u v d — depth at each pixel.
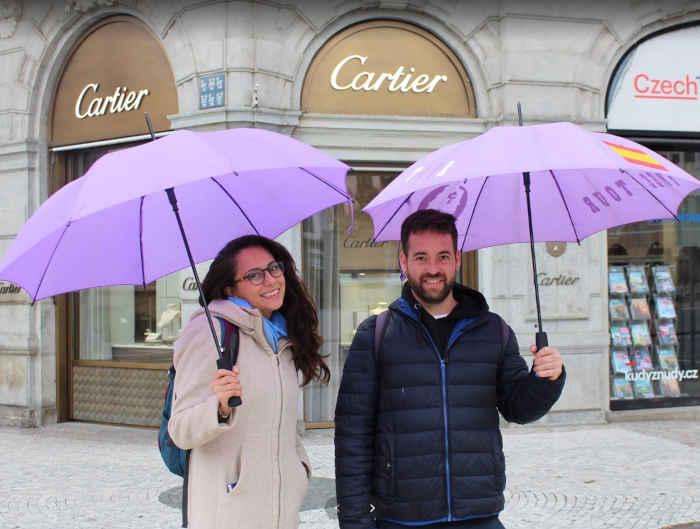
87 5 8.87
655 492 5.91
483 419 2.77
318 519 5.38
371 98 8.57
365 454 2.77
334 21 8.42
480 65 8.71
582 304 8.78
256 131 2.69
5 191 9.40
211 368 2.56
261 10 8.12
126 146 9.05
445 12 8.62
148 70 8.70
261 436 2.61
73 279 2.66
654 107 9.29
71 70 9.23
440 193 3.14
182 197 2.87
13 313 9.29
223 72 8.05
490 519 2.78
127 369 9.09
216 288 2.72
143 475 6.69
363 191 8.70
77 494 6.08
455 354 2.79
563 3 8.79
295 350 2.81
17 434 8.66
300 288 2.86
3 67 9.44
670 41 9.31
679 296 9.66
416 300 2.84
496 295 8.63
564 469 6.67
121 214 2.64
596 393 8.85
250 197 2.99
